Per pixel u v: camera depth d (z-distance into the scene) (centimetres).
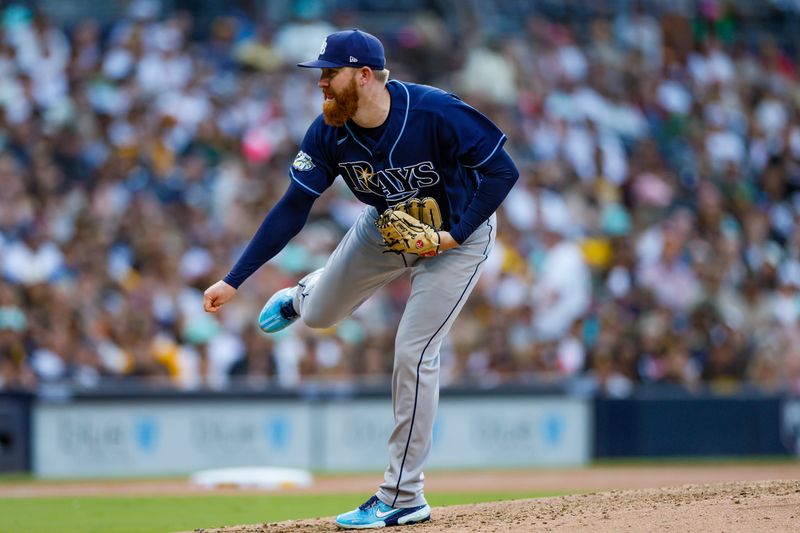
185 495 2886
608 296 4569
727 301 4644
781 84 6088
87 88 4812
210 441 3712
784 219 5428
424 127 1580
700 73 5881
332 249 4319
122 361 3756
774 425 4241
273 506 2581
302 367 3903
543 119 5244
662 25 5972
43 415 3572
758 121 5781
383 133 1584
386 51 5547
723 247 4869
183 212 4331
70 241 4119
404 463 1672
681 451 4138
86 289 3866
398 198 1638
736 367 4375
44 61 4869
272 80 5050
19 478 3488
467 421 3916
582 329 4272
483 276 4316
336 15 5466
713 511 1553
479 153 1580
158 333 3878
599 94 5569
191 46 5203
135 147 4575
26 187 4288
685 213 4962
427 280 1658
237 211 4369
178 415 3688
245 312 3962
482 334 4125
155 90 4828
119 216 4259
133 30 5006
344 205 4531
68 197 4347
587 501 1834
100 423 3619
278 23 5450
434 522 1684
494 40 5722
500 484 3244
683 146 5519
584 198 4941
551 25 5800
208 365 3859
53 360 3672
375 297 4253
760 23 6369
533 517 1636
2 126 4562
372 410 3859
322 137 1631
